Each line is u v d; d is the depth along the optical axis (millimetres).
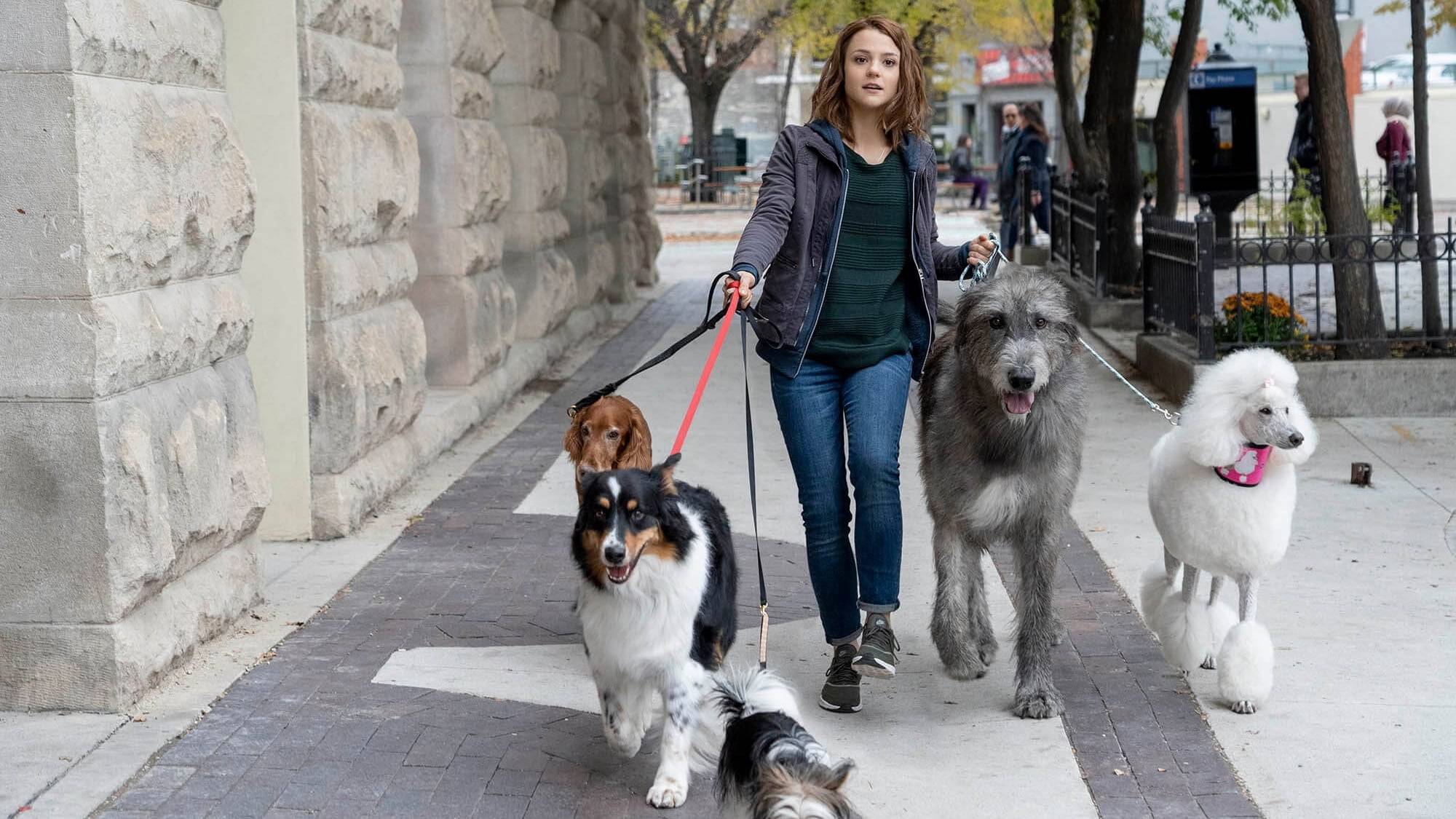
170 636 5273
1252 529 4855
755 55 56000
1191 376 10344
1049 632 5109
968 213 35344
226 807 4254
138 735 4758
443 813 4242
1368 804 4250
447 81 9938
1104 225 14930
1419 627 5820
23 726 4820
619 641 4203
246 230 5980
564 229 13797
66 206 4742
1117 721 4973
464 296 10234
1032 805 4309
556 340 13445
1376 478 8305
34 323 4781
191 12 5652
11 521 4867
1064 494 5004
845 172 4977
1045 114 51656
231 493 5824
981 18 33375
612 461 5797
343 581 6641
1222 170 19078
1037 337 4754
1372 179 24438
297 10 7062
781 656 5727
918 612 6348
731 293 4668
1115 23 14656
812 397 5090
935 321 5328
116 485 4895
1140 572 6715
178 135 5363
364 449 7801
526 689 5293
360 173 7691
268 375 7289
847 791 4395
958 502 5121
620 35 18266
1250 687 4969
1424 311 10688
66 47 4695
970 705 5211
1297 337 10750
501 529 7598
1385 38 43906
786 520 7836
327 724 4906
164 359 5242
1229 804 4277
